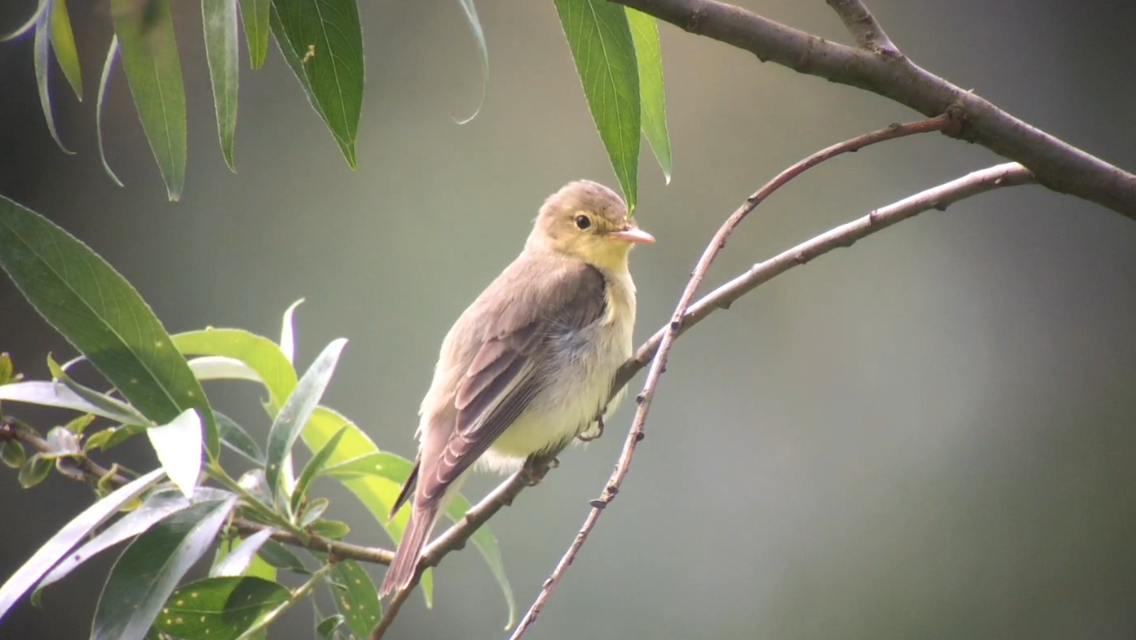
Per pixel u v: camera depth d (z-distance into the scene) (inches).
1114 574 470.9
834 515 488.4
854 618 472.4
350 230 512.4
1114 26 537.3
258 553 233.8
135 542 203.5
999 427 502.9
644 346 287.0
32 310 429.4
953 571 477.4
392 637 452.1
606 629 455.5
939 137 536.1
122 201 483.8
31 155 468.4
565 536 467.5
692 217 532.4
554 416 301.9
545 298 312.2
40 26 201.5
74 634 421.1
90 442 221.9
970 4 551.2
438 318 506.0
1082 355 514.6
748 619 463.2
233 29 189.5
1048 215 530.0
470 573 458.0
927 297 524.7
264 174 512.1
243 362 249.9
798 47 182.1
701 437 493.4
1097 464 496.4
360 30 187.2
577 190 342.0
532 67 541.6
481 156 530.0
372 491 279.9
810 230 531.8
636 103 194.2
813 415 503.8
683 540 472.4
